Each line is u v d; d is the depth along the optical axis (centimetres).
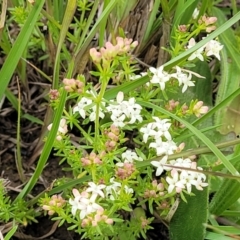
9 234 10
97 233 12
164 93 12
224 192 12
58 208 11
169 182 11
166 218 13
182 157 11
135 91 13
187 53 11
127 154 12
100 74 10
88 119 12
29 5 14
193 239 13
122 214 14
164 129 12
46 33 14
